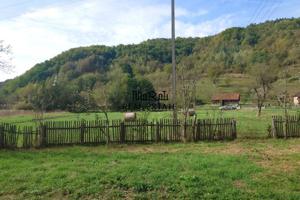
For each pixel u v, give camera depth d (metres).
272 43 112.06
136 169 14.04
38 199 11.26
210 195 11.09
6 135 21.00
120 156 17.52
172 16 27.69
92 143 22.33
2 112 70.94
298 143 21.98
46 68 123.81
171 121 23.19
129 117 39.44
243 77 111.81
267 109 74.38
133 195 11.38
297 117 24.62
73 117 56.69
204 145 21.53
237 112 66.12
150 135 23.09
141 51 125.75
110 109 70.00
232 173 13.48
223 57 117.31
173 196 11.23
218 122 23.64
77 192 11.62
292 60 107.88
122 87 71.56
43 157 17.67
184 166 14.67
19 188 12.20
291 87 103.69
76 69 119.44
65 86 80.31
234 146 21.02
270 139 23.78
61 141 22.06
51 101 75.19
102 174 13.32
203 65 102.81
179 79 34.47
